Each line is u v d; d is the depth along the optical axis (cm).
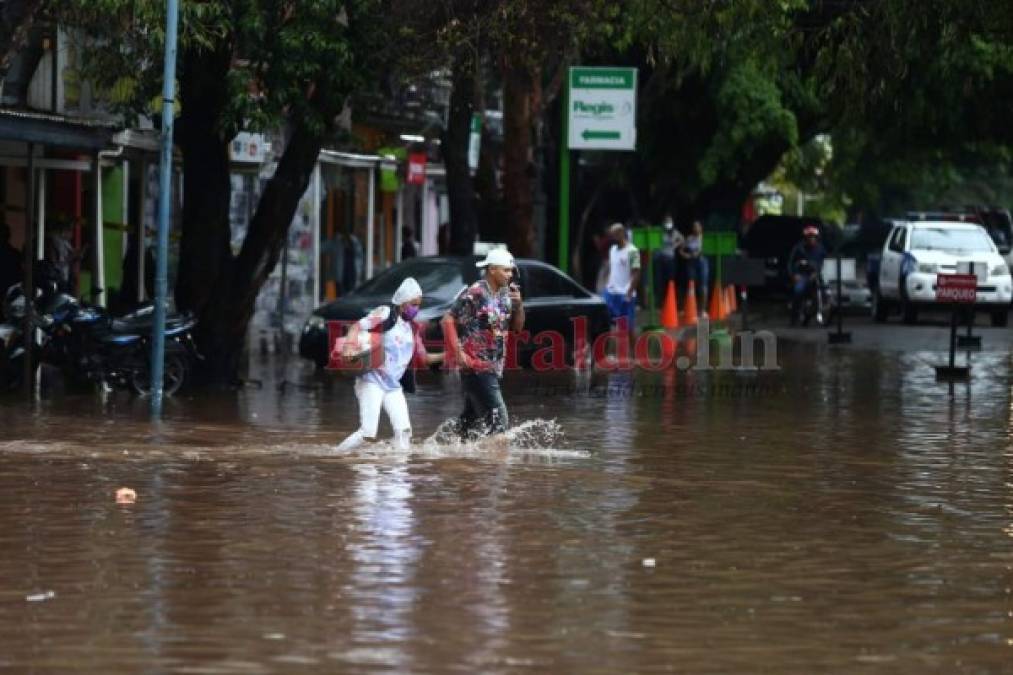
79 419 4659
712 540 2878
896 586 2522
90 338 5334
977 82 10350
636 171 11894
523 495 3338
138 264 7019
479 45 5934
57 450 3950
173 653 2088
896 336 8744
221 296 5722
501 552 2739
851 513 3178
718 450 4106
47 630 2198
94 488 3369
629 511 3164
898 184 17988
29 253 5175
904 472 3750
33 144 5084
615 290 7200
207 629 2206
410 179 9100
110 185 7406
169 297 7612
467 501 3253
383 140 9806
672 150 11506
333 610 2317
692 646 2147
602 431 4491
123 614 2288
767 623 2275
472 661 2062
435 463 3803
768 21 5875
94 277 5697
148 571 2566
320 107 5406
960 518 3134
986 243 9831
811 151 15575
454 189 7825
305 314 8431
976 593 2477
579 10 5822
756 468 3788
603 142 7556
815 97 10706
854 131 11931
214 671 2008
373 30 5338
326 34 5169
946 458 3997
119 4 4706
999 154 13575
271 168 8150
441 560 2666
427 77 6125
